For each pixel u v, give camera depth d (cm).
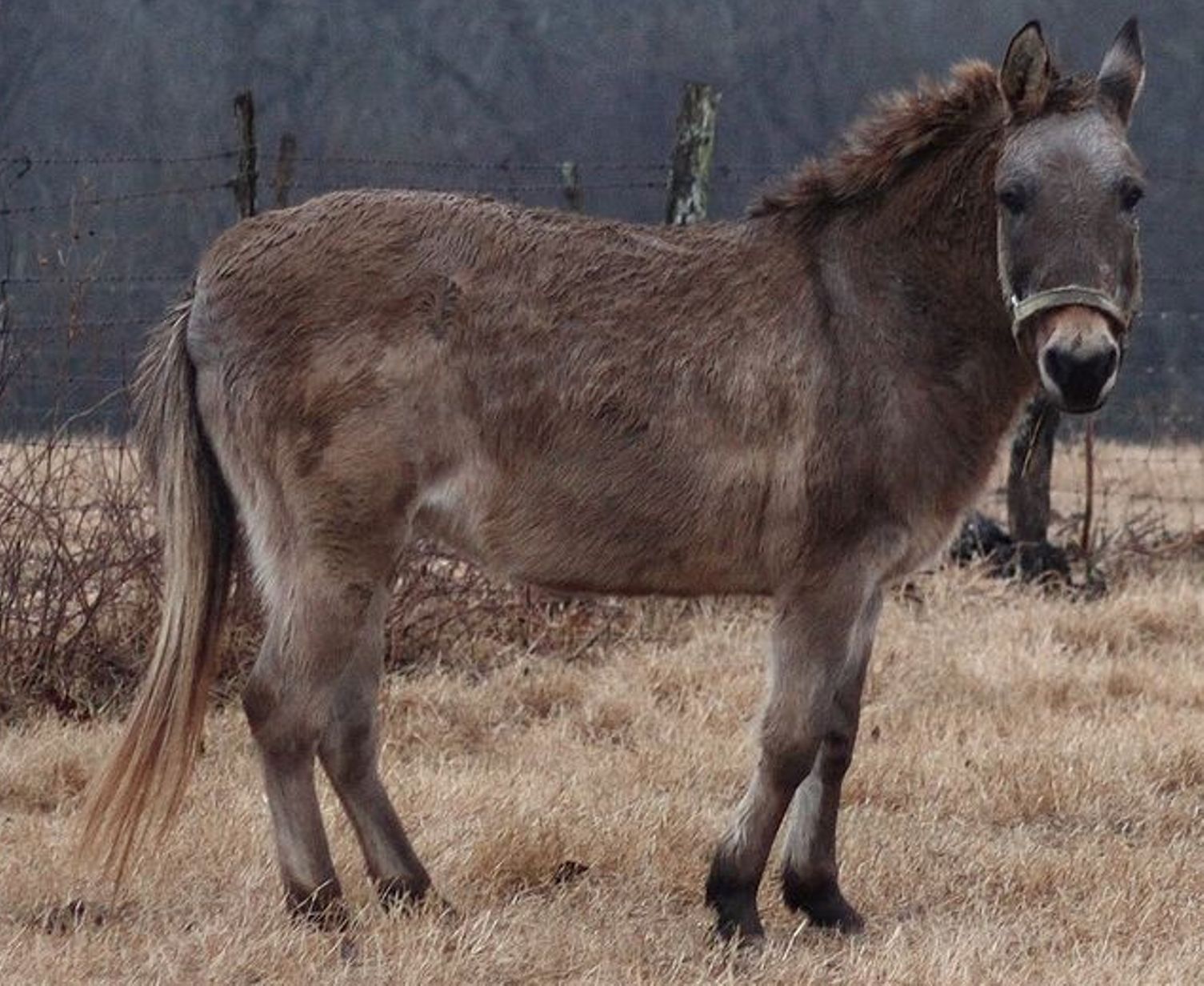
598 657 2466
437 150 7238
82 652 2241
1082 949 1531
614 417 1534
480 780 1898
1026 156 1480
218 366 1555
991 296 1541
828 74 7981
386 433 1517
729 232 1581
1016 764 1964
